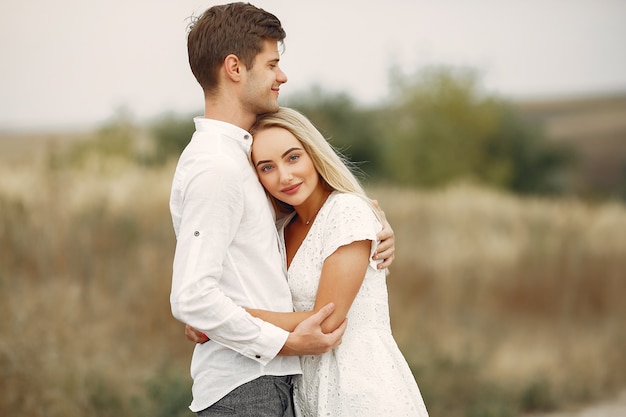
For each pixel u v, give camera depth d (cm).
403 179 2730
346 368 298
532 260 1123
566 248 1155
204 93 306
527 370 904
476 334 977
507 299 1098
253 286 291
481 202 1337
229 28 296
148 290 871
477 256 1126
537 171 3206
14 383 647
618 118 3791
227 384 289
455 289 1074
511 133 3122
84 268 878
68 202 984
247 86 297
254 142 300
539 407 843
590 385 909
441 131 2816
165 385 726
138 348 812
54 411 648
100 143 1720
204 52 299
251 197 292
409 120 2861
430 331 968
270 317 287
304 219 317
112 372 736
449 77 2878
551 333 1039
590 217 1267
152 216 1011
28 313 720
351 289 295
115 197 1013
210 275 275
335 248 295
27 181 1005
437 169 2766
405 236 1187
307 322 285
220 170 279
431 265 1102
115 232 945
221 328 276
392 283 1080
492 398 812
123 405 683
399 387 299
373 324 306
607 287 1119
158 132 2414
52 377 666
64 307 766
